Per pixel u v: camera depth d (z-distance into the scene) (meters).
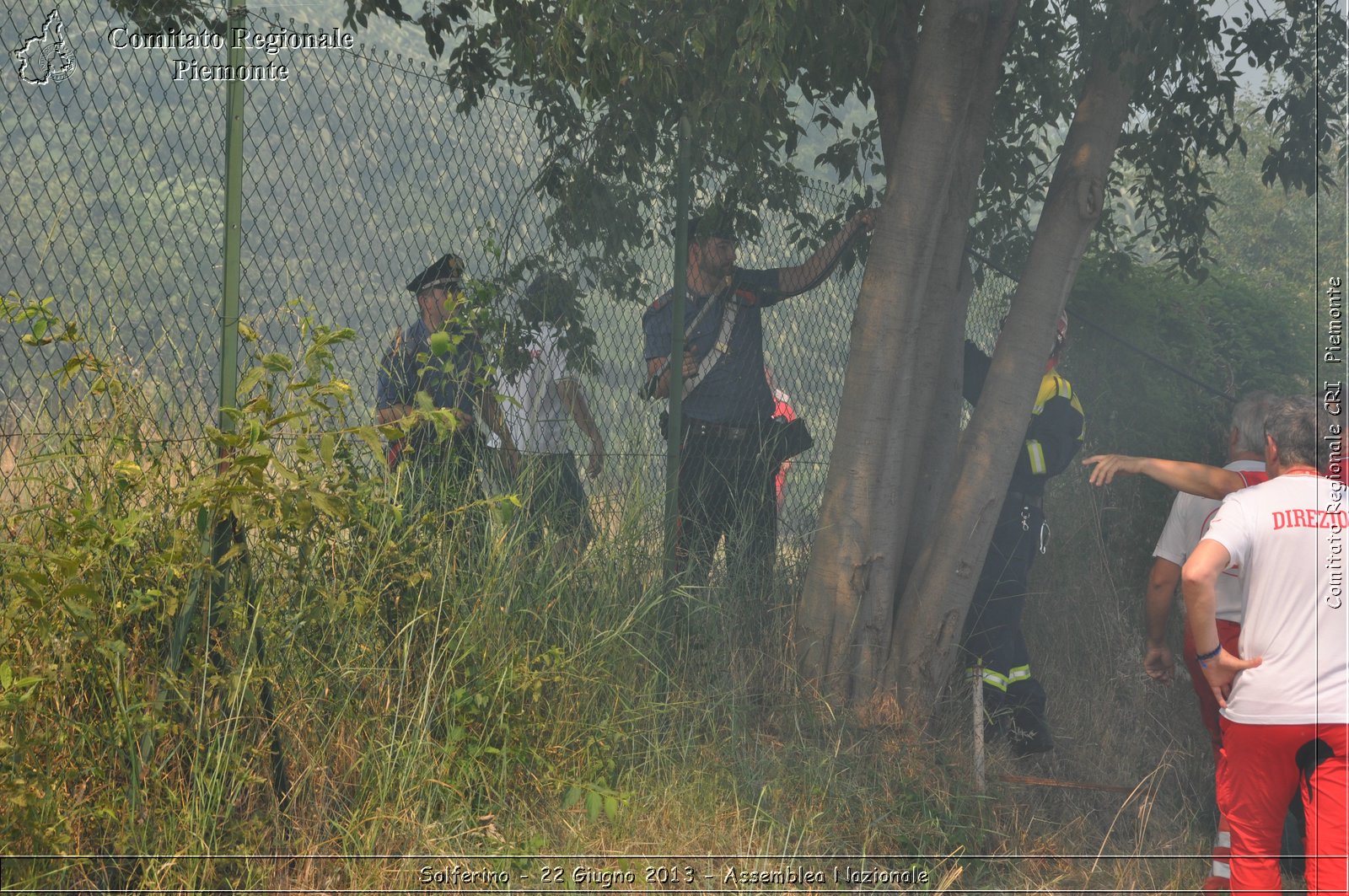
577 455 9.06
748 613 9.06
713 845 7.00
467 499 7.95
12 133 6.38
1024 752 8.97
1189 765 9.14
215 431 6.24
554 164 9.36
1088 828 8.20
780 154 10.92
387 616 7.29
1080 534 11.59
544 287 9.15
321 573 6.97
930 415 9.37
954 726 8.85
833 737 8.24
